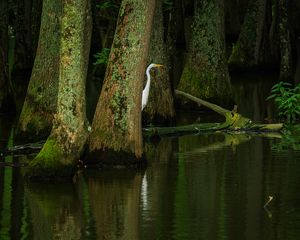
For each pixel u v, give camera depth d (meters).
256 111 25.86
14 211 14.21
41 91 21.17
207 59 26.59
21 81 34.38
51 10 21.03
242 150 19.25
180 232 12.91
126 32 17.19
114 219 13.66
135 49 17.16
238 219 13.59
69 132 16.42
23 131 21.17
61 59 16.22
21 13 35.69
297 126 22.62
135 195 15.20
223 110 23.00
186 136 21.59
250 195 15.05
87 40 17.78
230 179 16.30
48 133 21.05
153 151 19.38
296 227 13.11
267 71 37.25
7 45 25.97
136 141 17.50
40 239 12.66
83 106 16.50
